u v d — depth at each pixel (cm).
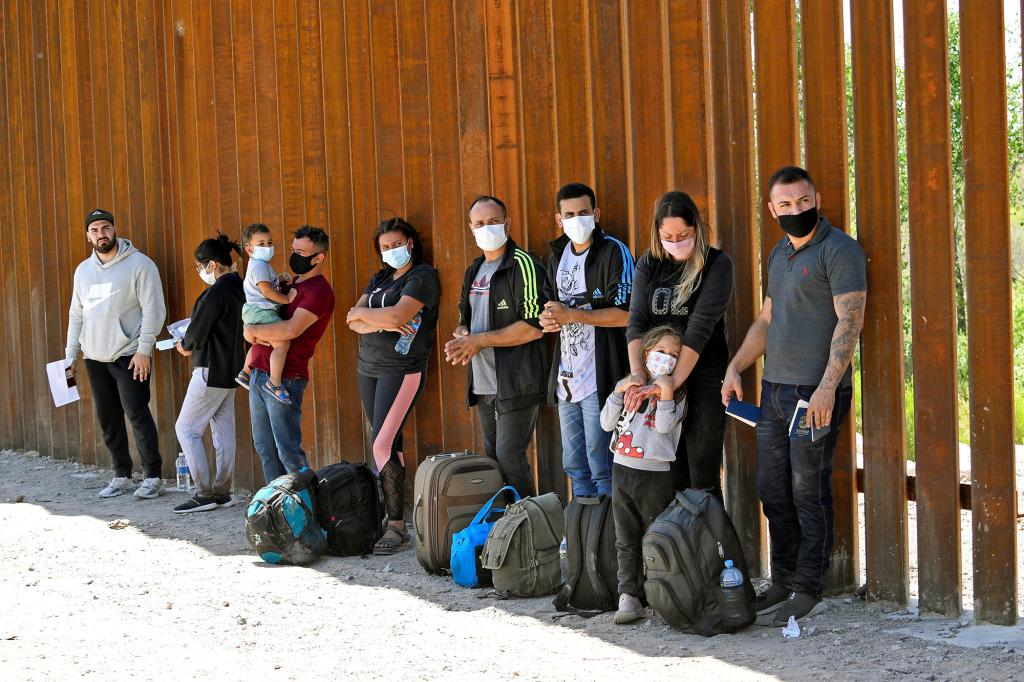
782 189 411
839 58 444
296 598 489
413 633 429
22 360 984
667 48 507
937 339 414
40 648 415
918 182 415
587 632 423
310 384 716
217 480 719
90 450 916
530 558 473
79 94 888
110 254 779
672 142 505
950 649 378
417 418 638
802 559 425
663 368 425
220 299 699
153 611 470
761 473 438
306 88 699
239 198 766
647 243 523
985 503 405
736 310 484
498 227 536
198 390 702
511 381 534
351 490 571
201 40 780
